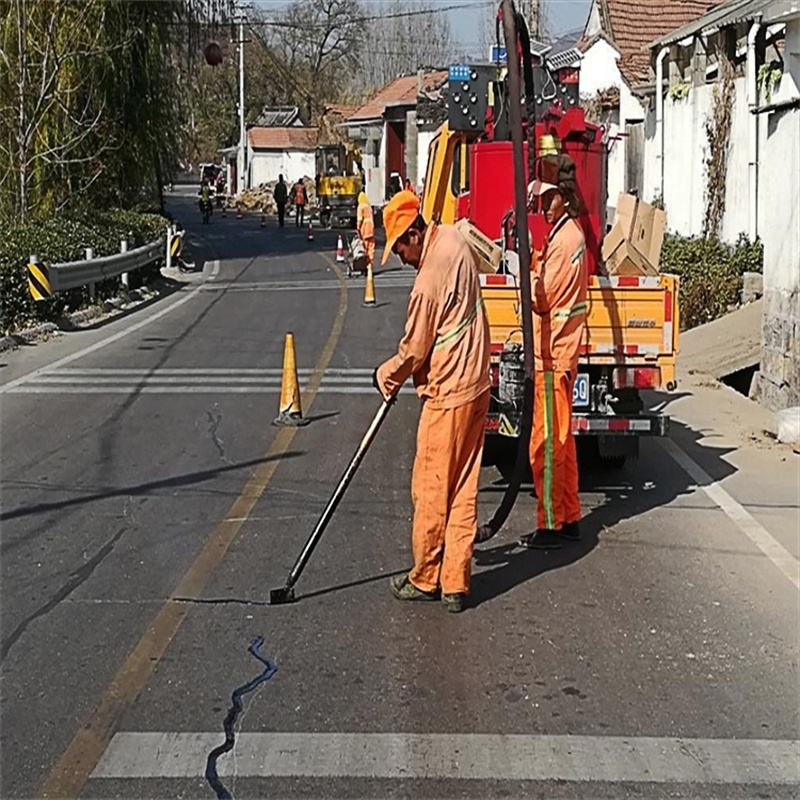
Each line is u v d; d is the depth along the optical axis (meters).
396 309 20.77
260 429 10.83
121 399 12.16
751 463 9.88
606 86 31.02
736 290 17.78
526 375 6.76
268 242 41.38
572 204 7.35
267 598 6.52
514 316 8.37
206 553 7.29
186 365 14.39
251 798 4.39
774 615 6.35
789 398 11.95
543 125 9.62
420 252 6.16
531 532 7.89
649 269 8.62
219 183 73.12
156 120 29.14
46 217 24.70
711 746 4.84
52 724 4.99
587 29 33.34
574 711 5.15
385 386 6.28
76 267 19.02
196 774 4.57
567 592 6.69
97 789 4.46
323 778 4.54
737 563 7.21
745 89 18.80
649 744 4.85
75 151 26.73
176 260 29.81
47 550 7.32
